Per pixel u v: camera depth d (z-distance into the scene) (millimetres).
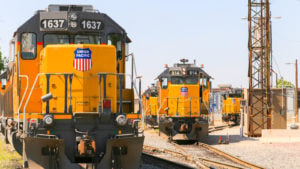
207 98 59250
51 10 30875
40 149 24766
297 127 83688
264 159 39750
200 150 47500
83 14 29047
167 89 61281
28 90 28531
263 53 69625
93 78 27281
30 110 28047
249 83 68312
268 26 68188
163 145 53000
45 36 29266
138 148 25766
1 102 51875
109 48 27672
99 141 25750
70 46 27312
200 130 55594
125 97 29203
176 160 38250
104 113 25281
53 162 24781
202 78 59781
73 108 27062
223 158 40031
